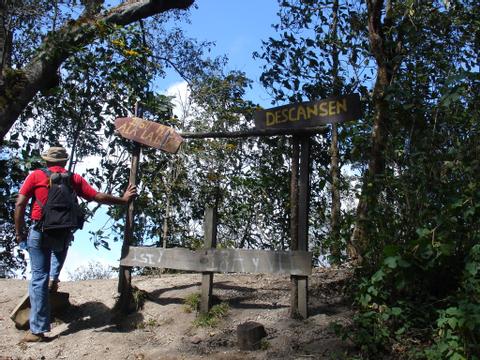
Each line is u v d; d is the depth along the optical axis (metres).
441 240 4.25
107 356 4.89
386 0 6.59
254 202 8.52
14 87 8.48
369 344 4.26
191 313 5.48
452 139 4.93
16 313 5.55
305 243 5.13
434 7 6.20
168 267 5.59
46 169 5.43
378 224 4.85
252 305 5.47
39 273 5.30
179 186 8.84
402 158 5.06
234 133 5.70
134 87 7.99
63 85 8.02
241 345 4.69
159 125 6.05
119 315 5.62
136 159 6.11
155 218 8.55
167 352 4.79
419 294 4.63
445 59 6.02
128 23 9.65
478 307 3.69
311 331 4.76
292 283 5.13
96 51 7.96
